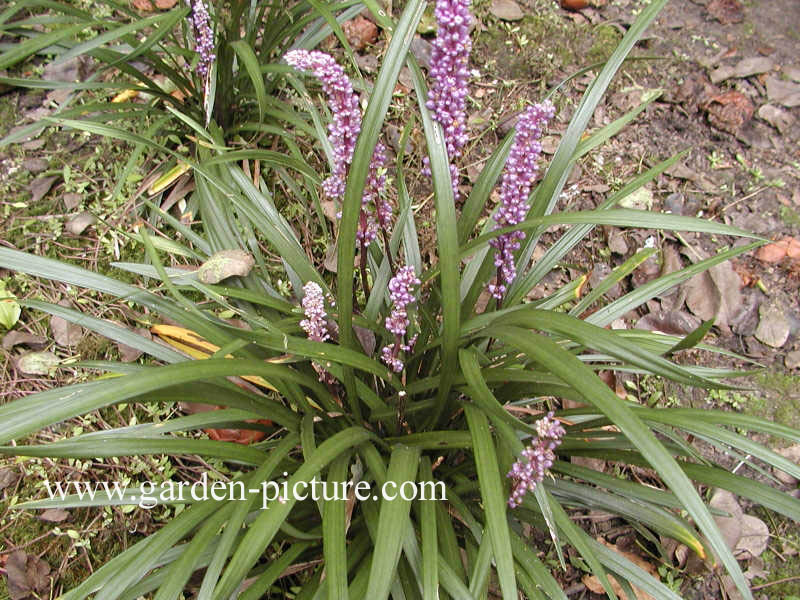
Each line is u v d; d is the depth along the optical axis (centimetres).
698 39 81
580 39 79
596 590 52
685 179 71
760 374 62
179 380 31
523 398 50
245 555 32
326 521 34
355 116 36
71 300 60
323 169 67
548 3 82
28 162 67
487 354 45
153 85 63
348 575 42
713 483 38
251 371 34
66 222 64
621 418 29
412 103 71
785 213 70
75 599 36
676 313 63
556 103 74
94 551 51
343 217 35
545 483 44
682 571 53
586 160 71
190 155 67
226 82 64
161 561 41
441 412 44
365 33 74
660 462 28
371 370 39
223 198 55
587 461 57
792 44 81
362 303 58
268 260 63
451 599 40
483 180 46
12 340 58
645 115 75
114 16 74
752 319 65
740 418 35
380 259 49
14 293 60
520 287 49
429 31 76
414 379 48
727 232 35
